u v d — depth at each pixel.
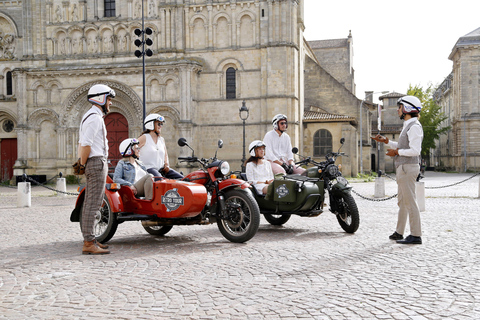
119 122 38.47
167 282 6.05
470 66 70.12
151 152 9.98
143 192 9.36
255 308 4.93
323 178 10.45
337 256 7.58
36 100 38.44
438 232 9.95
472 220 12.03
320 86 45.81
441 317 4.58
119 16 38.03
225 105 36.81
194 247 8.62
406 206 8.80
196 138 36.94
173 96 36.22
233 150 36.72
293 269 6.69
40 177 36.78
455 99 75.62
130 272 6.63
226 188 9.11
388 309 4.84
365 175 44.12
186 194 8.73
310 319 4.58
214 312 4.82
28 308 5.02
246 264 7.07
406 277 6.14
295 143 35.94
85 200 8.10
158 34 37.34
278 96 35.47
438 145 103.44
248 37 36.56
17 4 40.25
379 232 10.15
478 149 70.12
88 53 38.19
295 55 36.28
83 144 7.95
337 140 39.97
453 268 6.60
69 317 4.72
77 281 6.14
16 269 6.84
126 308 4.98
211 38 36.91
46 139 38.69
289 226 11.47
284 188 10.06
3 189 34.38
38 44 38.72
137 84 36.81
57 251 8.30
